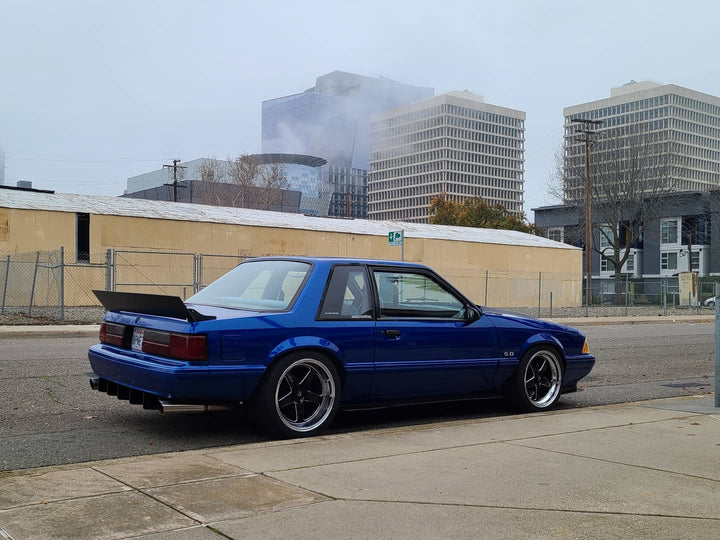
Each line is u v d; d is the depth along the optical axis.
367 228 36.06
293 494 3.98
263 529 3.40
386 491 4.07
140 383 5.59
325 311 5.96
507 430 5.96
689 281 43.19
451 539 3.33
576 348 7.56
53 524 3.43
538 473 4.53
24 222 25.59
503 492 4.10
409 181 197.75
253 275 6.55
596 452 5.15
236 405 5.64
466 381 6.73
